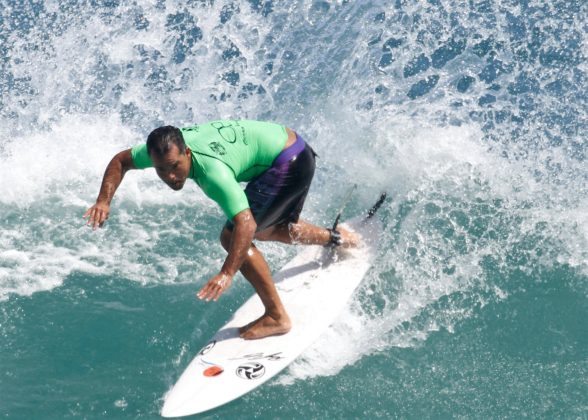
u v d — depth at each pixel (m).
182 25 33.16
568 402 19.33
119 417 18.94
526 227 24.80
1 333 21.27
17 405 19.11
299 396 19.67
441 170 27.12
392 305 22.44
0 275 23.23
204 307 22.30
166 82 31.56
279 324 20.89
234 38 32.84
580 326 21.62
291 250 24.56
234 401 19.47
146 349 20.92
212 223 25.89
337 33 33.00
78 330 21.42
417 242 24.41
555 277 23.17
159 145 17.16
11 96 30.66
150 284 23.14
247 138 19.34
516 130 28.62
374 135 28.50
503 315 22.02
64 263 23.86
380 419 19.09
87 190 27.45
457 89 30.56
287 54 32.19
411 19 33.44
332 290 22.70
